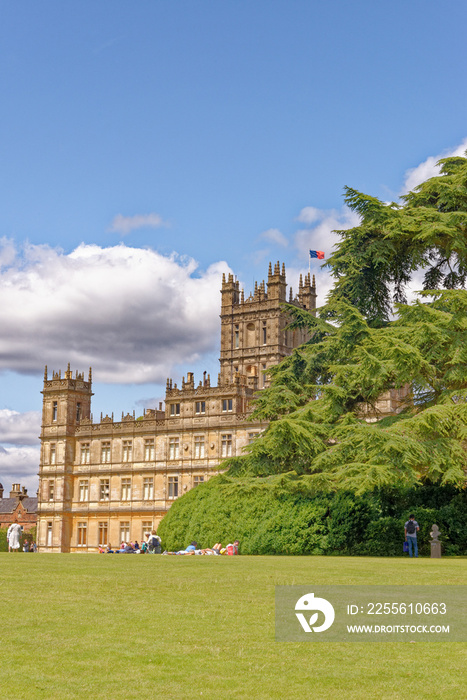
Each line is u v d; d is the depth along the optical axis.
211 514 46.25
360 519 38.97
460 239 38.16
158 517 77.12
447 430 33.41
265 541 41.56
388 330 37.03
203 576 19.31
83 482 83.69
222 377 107.19
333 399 39.25
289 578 18.97
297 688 9.37
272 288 105.12
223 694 9.07
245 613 13.77
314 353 46.91
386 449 31.67
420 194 40.84
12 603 14.44
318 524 40.34
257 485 37.84
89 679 9.57
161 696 8.95
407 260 42.94
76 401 86.81
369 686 9.49
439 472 33.28
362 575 20.03
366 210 40.81
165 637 11.78
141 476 79.12
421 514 37.50
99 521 81.50
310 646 11.53
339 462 36.16
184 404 77.25
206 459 74.62
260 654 10.95
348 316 39.16
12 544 45.53
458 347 34.22
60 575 19.22
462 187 38.69
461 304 35.09
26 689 9.13
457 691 9.34
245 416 72.88
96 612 13.61
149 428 79.38
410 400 40.03
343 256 41.59
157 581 18.02
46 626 12.38
